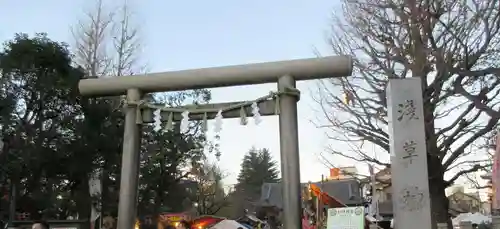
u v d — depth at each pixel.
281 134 9.16
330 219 11.51
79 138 21.89
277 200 45.50
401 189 8.56
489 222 35.31
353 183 40.12
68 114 21.56
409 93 8.91
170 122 9.89
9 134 19.61
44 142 20.72
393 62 16.06
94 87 10.23
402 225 8.44
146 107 10.02
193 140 27.56
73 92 21.19
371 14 15.97
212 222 20.25
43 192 20.89
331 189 40.34
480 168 16.80
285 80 9.30
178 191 28.22
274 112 9.37
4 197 20.69
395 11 14.74
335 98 17.56
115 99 23.58
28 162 19.61
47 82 20.17
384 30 15.77
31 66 20.11
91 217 21.16
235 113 9.70
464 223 29.62
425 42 14.35
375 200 21.03
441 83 14.40
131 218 9.58
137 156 9.92
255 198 65.50
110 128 23.03
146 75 10.09
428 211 8.40
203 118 9.73
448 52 13.99
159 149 26.39
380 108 16.27
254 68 9.48
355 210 10.95
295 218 8.67
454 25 14.19
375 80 16.30
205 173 45.19
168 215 22.88
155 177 26.25
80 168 21.53
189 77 9.77
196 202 40.97
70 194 22.42
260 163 74.50
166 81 9.90
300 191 8.91
